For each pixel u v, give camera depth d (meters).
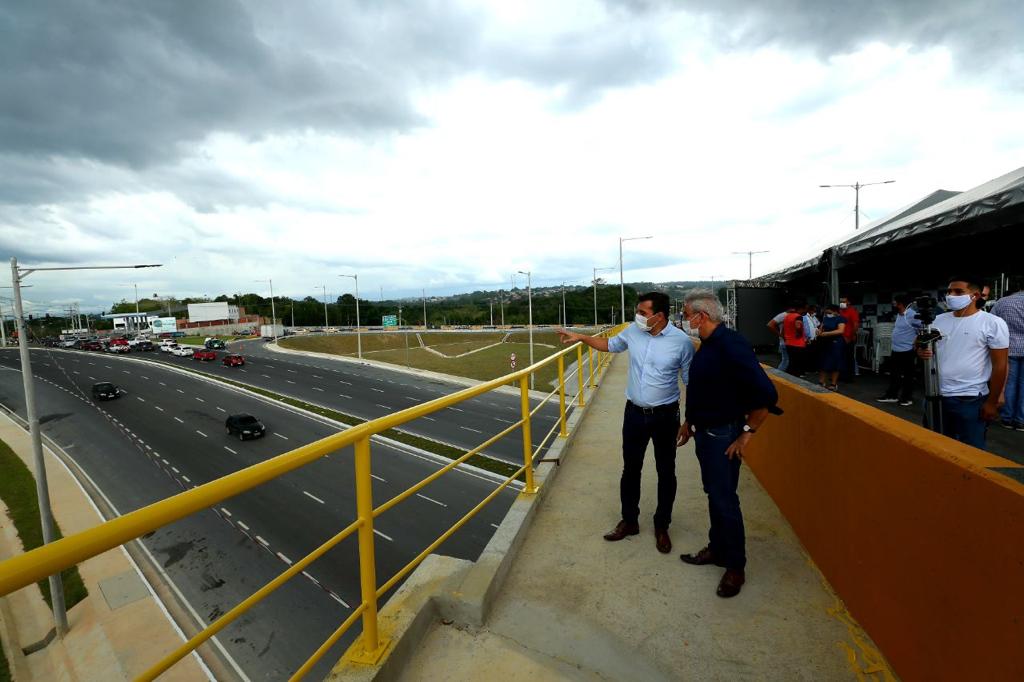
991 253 8.09
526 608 2.74
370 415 32.38
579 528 3.73
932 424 3.84
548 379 43.84
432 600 2.59
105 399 36.69
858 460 2.48
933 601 1.85
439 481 19.55
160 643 11.23
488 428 27.48
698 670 2.30
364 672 2.02
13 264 12.90
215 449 25.34
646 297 3.30
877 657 2.26
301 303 153.25
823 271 9.20
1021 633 1.41
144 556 14.52
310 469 20.91
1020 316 5.16
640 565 3.20
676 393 3.37
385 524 15.88
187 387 41.66
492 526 15.95
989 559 1.54
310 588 12.75
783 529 3.58
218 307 124.56
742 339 2.82
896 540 2.12
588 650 2.41
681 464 5.18
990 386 3.57
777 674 2.25
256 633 11.23
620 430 6.56
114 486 21.08
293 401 36.28
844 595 2.66
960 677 1.69
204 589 13.05
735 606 2.74
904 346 6.77
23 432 29.17
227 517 16.83
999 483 1.50
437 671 2.25
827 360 7.89
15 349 81.25
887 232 6.70
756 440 4.59
